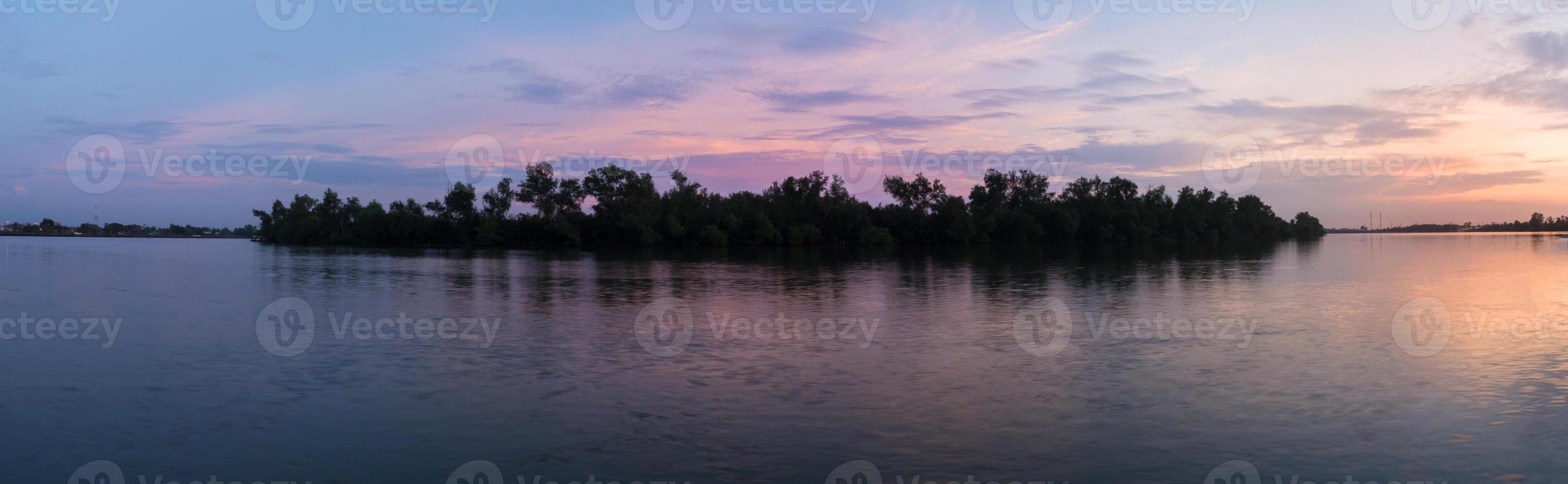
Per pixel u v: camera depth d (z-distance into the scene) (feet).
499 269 168.55
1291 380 46.50
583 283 124.57
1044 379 47.50
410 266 184.65
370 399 42.93
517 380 47.57
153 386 46.26
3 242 466.29
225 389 45.37
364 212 442.50
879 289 111.65
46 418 39.68
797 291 108.88
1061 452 33.76
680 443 35.24
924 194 394.93
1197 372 49.24
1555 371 48.60
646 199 367.25
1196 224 479.82
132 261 209.87
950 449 34.19
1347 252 275.80
